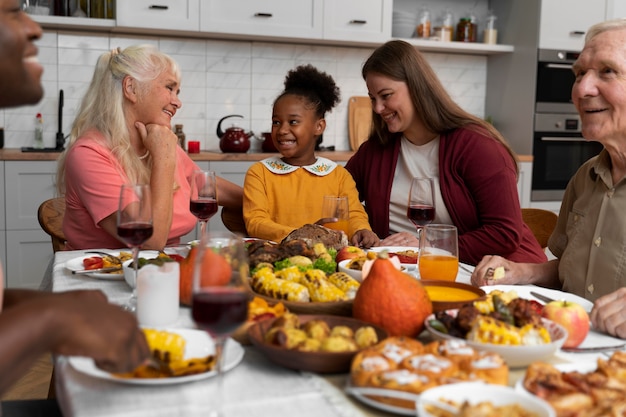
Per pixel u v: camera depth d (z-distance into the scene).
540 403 0.75
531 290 1.42
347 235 1.94
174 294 1.18
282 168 2.46
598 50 1.55
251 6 4.03
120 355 0.82
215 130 4.41
